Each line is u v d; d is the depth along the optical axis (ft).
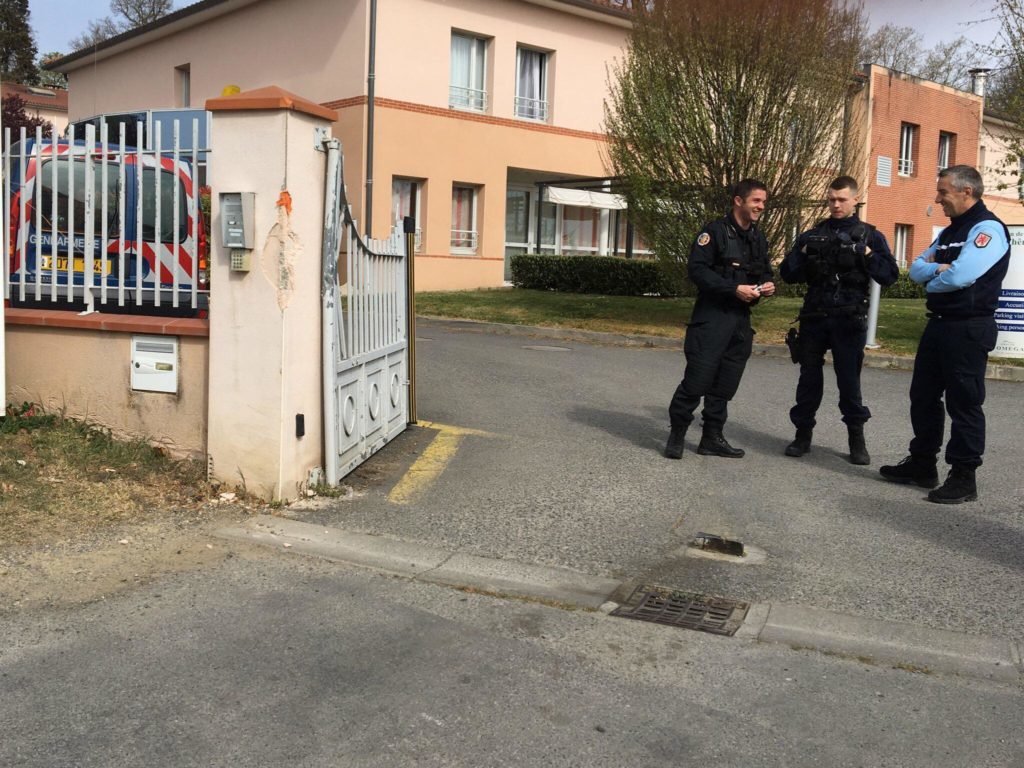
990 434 24.98
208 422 18.15
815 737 10.00
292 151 16.89
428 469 20.58
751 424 25.93
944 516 17.89
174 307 19.10
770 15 41.81
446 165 71.51
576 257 71.36
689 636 12.58
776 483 20.08
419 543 15.98
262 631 12.39
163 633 12.26
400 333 23.54
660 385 32.04
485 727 10.07
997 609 13.51
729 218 21.13
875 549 16.06
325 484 18.74
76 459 18.34
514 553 15.64
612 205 82.53
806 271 21.63
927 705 10.76
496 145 74.23
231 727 9.98
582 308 56.08
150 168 19.12
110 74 97.04
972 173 18.04
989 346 18.01
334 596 13.66
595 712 10.45
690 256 21.27
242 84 78.28
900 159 92.89
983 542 16.44
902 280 81.00
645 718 10.34
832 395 30.45
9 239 20.52
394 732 9.94
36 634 12.14
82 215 19.89
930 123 94.38
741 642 12.43
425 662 11.60
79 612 12.85
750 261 21.07
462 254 74.38
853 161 46.24
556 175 79.87
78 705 10.37
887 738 10.00
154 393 18.97
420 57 69.10
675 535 16.72
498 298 62.75
